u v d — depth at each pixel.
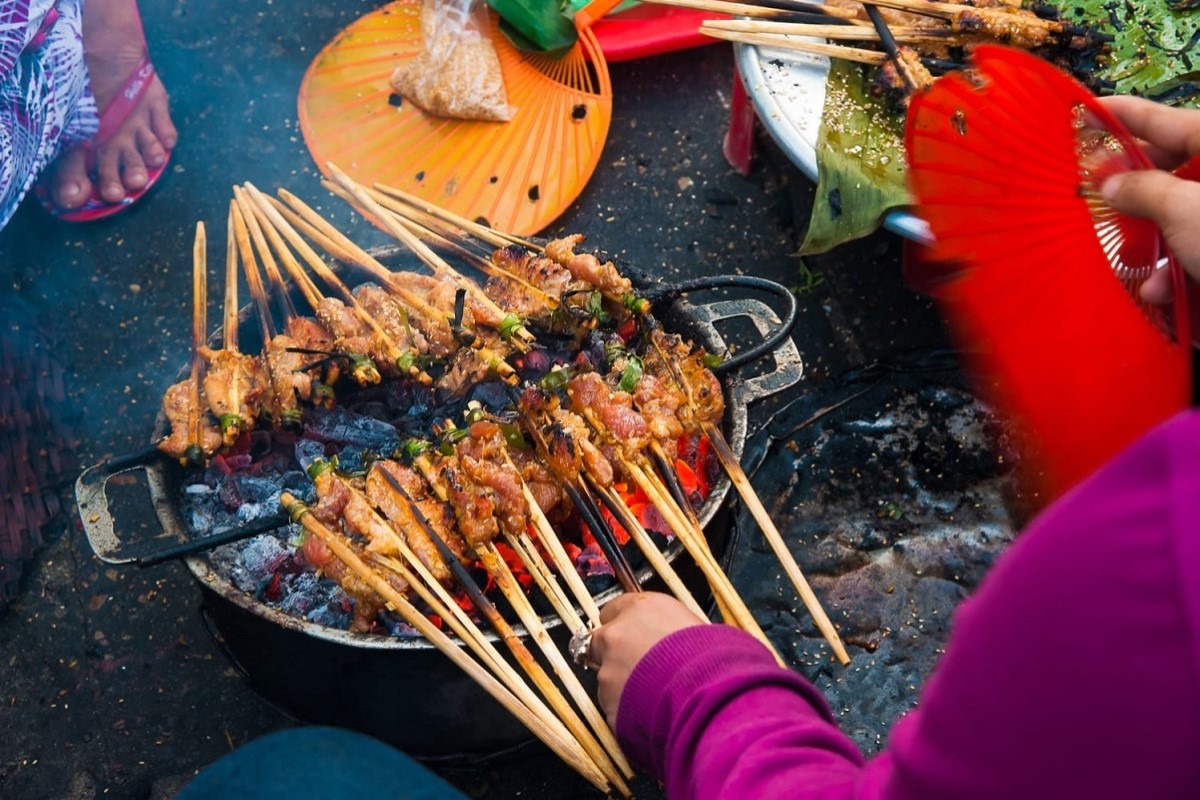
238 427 2.33
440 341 2.47
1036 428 2.04
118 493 3.17
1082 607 0.72
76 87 3.18
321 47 4.18
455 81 3.62
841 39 3.13
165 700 2.88
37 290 3.57
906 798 0.90
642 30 4.05
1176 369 1.73
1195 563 0.67
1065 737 0.75
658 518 2.43
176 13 4.24
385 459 2.37
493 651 2.02
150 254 3.69
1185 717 0.69
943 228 2.25
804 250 3.00
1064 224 1.97
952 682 0.83
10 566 2.99
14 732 2.83
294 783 1.43
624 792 1.97
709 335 2.49
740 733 1.20
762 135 3.90
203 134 3.95
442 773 2.67
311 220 2.77
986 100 2.02
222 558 2.43
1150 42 3.09
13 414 3.14
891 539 2.97
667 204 3.81
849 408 3.19
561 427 2.22
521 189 3.57
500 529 2.18
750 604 2.90
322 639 2.08
